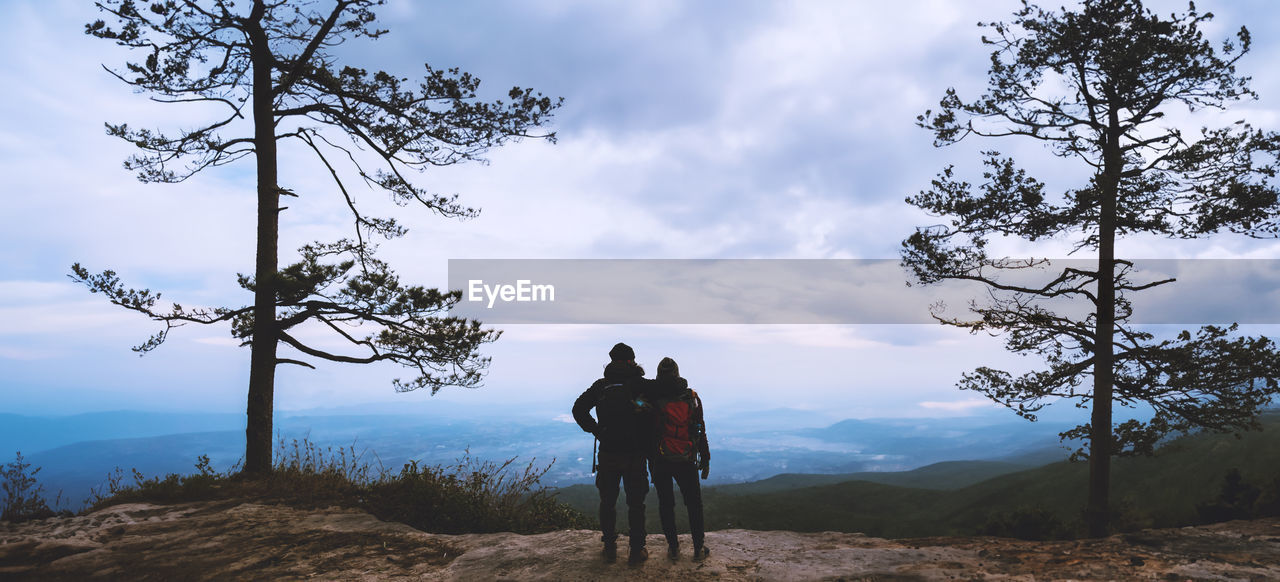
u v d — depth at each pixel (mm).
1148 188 11133
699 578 4461
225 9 10922
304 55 10977
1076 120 11562
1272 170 10453
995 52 12273
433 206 12734
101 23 10328
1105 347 11188
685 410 4957
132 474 8961
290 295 9938
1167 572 4090
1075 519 13875
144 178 11258
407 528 6566
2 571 5434
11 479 7723
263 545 6031
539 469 8664
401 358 10805
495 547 5516
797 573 4504
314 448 9531
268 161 11273
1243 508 10484
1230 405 10695
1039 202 11031
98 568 5484
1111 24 10938
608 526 4863
